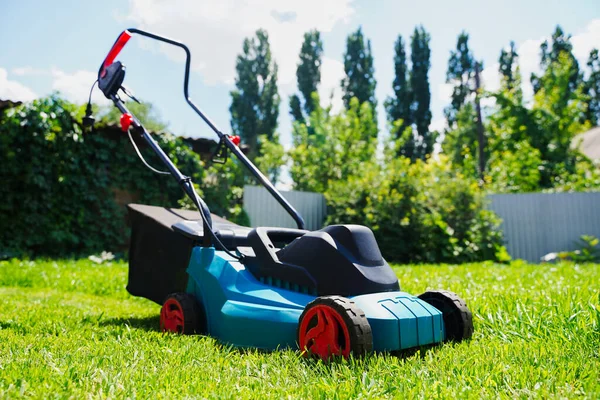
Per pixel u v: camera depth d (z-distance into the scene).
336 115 12.91
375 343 1.77
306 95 22.78
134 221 2.68
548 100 13.12
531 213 7.95
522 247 7.97
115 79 2.61
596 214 7.73
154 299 2.57
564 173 11.46
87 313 2.70
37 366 1.59
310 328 1.81
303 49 22.88
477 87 13.95
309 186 11.77
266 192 7.51
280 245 2.51
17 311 2.62
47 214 5.71
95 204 6.05
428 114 21.41
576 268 5.09
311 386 1.52
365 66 21.75
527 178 10.89
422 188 7.23
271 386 1.55
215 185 6.77
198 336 2.08
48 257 5.57
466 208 7.20
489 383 1.52
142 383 1.50
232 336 2.03
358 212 7.10
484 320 2.23
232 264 2.17
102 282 3.75
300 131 14.86
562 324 2.08
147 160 6.40
